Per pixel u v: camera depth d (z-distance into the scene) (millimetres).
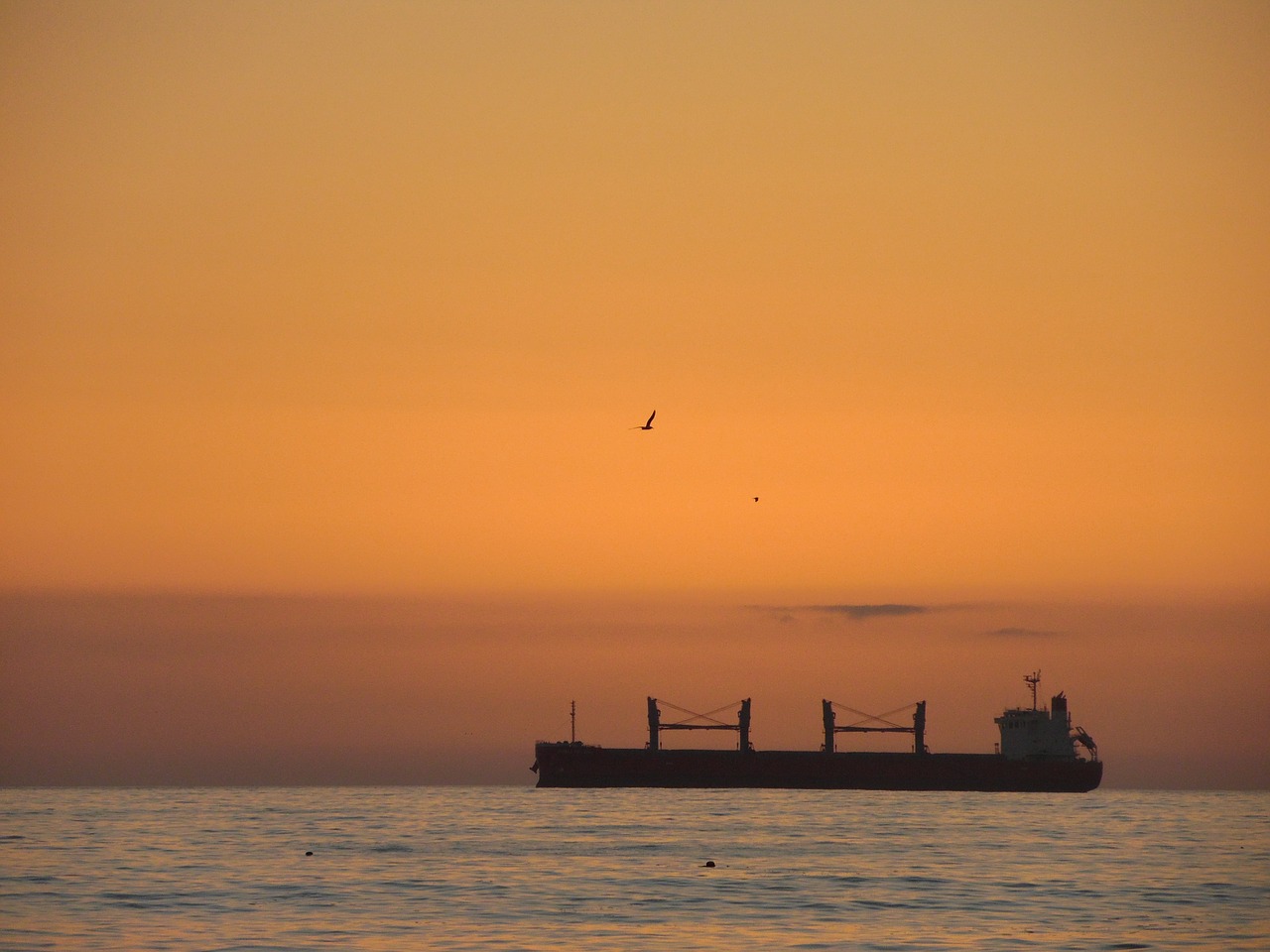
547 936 134125
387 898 161375
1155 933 138250
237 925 140125
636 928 139250
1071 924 143875
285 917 145875
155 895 163625
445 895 164250
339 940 131375
